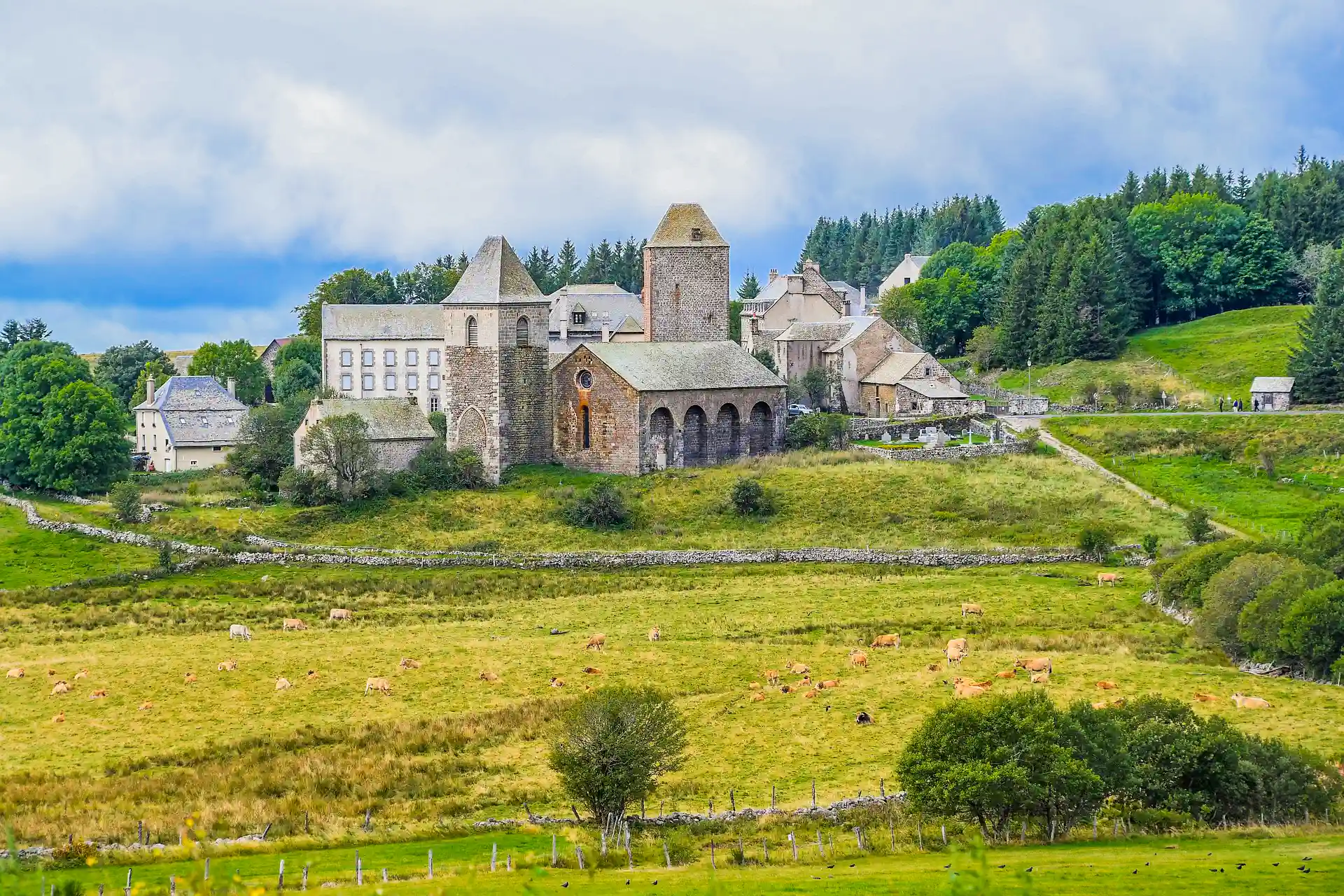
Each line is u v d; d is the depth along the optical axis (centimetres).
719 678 9725
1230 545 11725
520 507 15125
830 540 14188
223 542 14362
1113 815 6712
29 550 14325
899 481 15412
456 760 8144
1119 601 11956
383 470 15738
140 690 9494
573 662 10150
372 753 8244
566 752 7025
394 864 6206
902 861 6062
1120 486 15312
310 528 14762
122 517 15200
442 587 13000
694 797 7500
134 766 8000
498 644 10769
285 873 6009
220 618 11888
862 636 11031
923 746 6744
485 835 6875
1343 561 10988
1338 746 7781
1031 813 6631
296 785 7731
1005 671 9556
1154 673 9519
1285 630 9644
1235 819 6794
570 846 6575
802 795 7419
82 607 12294
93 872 6116
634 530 14588
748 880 5559
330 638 11081
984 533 14238
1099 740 6819
